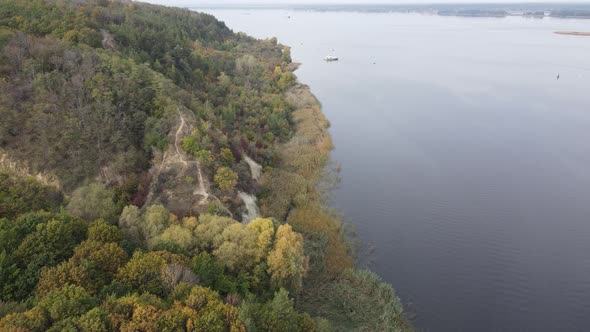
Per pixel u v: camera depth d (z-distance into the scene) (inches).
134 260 1932.8
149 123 3056.1
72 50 3385.8
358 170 4106.8
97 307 1556.3
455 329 2304.4
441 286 2605.8
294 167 3961.6
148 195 2709.2
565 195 3636.8
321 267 2623.0
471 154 4463.6
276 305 1818.4
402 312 2377.0
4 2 4244.6
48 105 2847.0
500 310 2436.0
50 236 1964.8
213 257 2242.9
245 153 3705.7
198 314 1631.4
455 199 3575.3
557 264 2802.7
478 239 3053.6
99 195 2500.0
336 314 2284.7
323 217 3169.3
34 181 2566.4
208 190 2810.0
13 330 1391.5
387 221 3260.3
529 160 4311.0
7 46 3122.5
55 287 1713.8
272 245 2306.8
